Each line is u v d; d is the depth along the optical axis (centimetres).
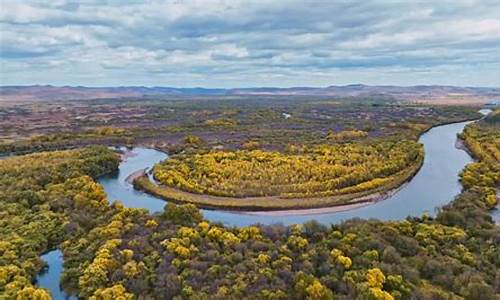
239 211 10869
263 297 5878
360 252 6950
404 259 6756
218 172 13312
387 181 12581
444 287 6109
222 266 6612
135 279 6412
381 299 5622
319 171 13112
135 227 8200
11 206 9388
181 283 6234
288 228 8131
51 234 8388
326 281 6166
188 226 8312
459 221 8412
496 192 11112
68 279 6962
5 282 6644
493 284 6128
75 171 12544
